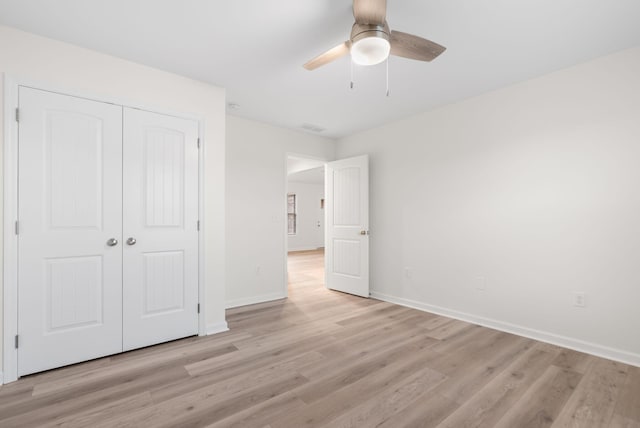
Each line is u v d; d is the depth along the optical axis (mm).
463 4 1760
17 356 1985
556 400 1759
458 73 2615
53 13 1856
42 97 2084
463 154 3197
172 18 1910
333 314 3395
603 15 1849
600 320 2346
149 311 2506
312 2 1759
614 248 2289
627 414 1630
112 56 2359
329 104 3348
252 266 3896
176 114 2650
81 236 2215
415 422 1566
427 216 3525
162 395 1801
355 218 4262
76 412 1638
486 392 1838
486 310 3004
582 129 2436
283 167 4207
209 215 2830
